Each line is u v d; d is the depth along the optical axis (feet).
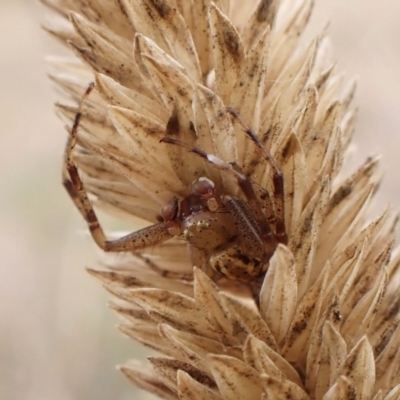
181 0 0.31
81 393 0.60
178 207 0.30
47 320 0.67
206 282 0.29
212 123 0.29
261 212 0.30
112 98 0.30
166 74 0.29
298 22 0.32
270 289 0.29
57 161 0.79
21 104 0.85
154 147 0.30
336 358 0.28
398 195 0.67
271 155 0.30
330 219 0.30
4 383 0.63
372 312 0.29
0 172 0.78
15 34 0.89
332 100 0.31
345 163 0.32
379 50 0.74
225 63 0.30
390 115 0.71
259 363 0.28
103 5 0.31
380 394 0.28
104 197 0.31
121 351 0.60
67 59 0.32
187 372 0.29
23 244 0.72
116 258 0.32
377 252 0.30
